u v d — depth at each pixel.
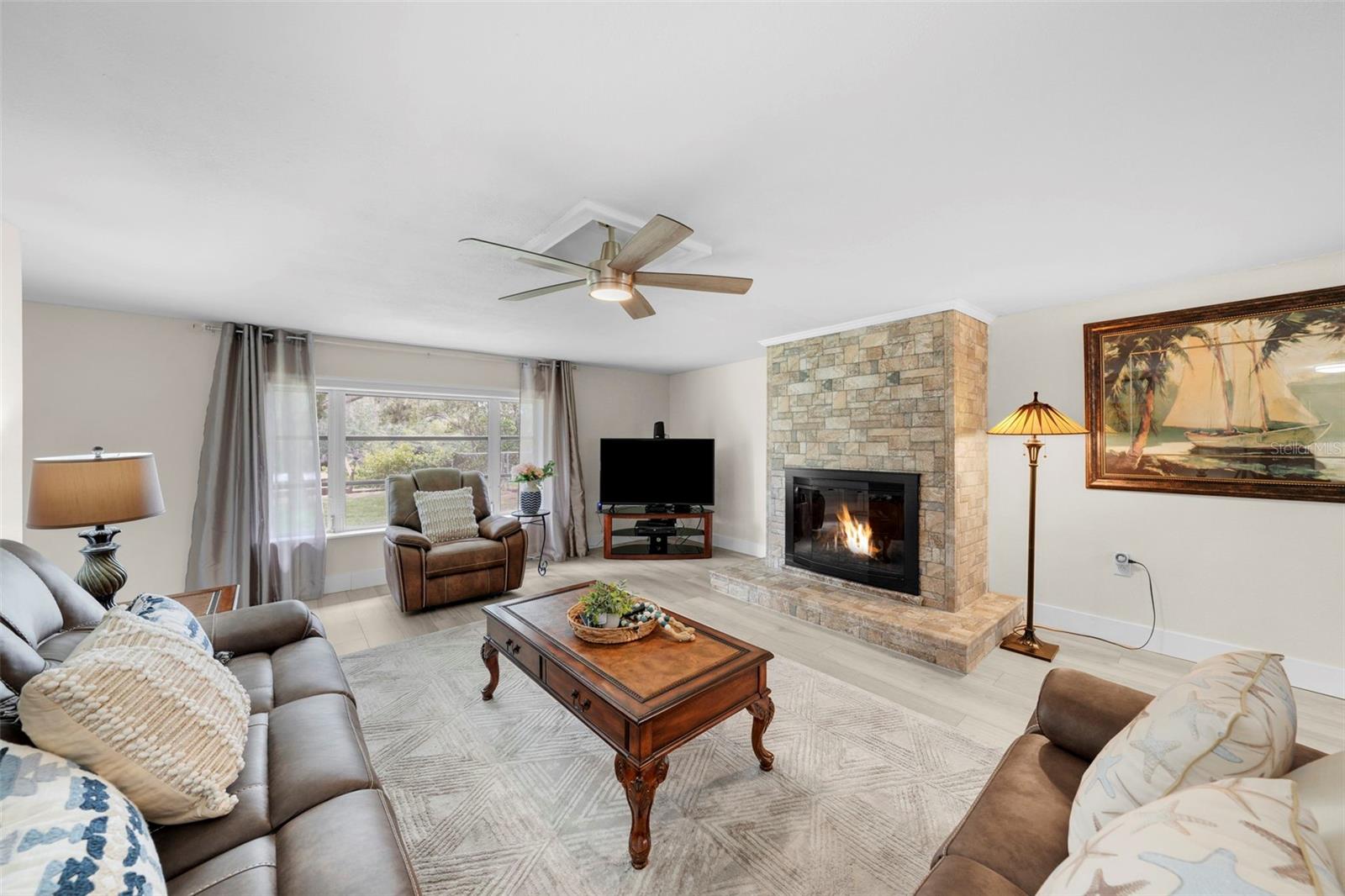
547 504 5.43
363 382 4.38
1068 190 1.78
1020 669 2.80
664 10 1.02
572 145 1.50
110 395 3.36
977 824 1.11
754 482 5.53
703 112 1.35
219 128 1.41
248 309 3.34
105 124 1.39
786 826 1.67
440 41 1.10
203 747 1.17
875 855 1.56
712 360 5.54
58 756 0.95
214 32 1.06
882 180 1.71
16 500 1.96
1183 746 0.90
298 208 1.89
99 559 2.13
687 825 1.68
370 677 2.74
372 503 4.57
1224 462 2.72
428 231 2.09
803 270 2.58
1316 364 2.46
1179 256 2.42
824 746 2.11
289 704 1.65
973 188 1.77
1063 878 0.66
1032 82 1.24
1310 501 2.50
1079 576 3.24
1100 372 3.12
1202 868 0.54
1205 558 2.80
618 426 6.16
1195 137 1.47
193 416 3.63
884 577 3.51
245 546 3.66
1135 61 1.17
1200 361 2.77
